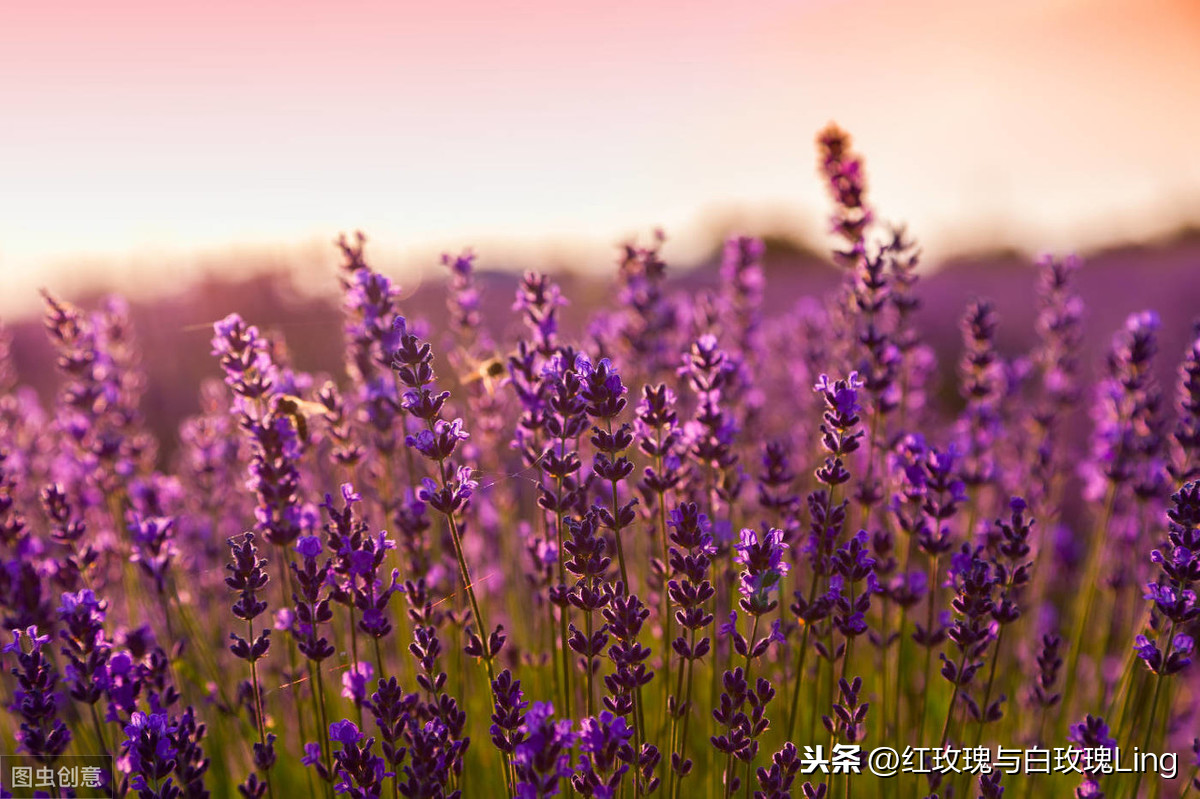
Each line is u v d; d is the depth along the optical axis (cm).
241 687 73
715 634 75
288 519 73
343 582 67
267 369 72
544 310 75
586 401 67
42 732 66
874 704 82
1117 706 80
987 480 86
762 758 76
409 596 71
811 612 68
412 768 64
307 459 81
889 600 78
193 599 86
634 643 65
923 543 72
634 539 86
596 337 87
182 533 88
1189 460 78
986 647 69
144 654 73
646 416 70
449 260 86
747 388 87
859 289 79
